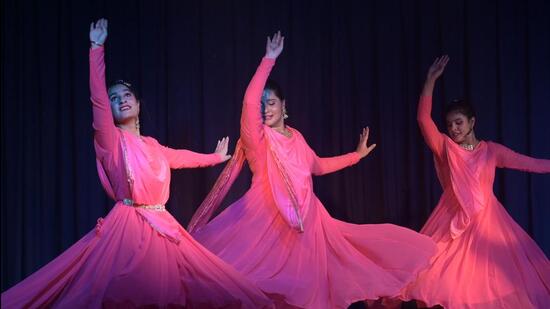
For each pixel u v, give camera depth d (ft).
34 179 18.43
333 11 19.69
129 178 13.53
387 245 15.67
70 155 18.58
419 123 17.47
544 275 16.22
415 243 15.74
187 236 13.88
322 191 19.66
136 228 13.37
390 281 14.99
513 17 19.49
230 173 16.33
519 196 19.19
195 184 19.20
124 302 12.19
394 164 19.45
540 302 15.70
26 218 18.28
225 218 15.60
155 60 19.03
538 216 19.10
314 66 19.62
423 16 19.62
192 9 19.29
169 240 13.47
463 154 16.98
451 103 17.54
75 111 18.57
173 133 19.01
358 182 19.62
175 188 19.17
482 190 16.85
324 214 15.92
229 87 19.25
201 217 16.22
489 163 17.06
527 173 19.17
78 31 18.79
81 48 18.74
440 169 17.48
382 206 19.45
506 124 19.27
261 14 19.47
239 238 15.19
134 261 12.78
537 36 19.36
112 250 13.03
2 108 18.53
